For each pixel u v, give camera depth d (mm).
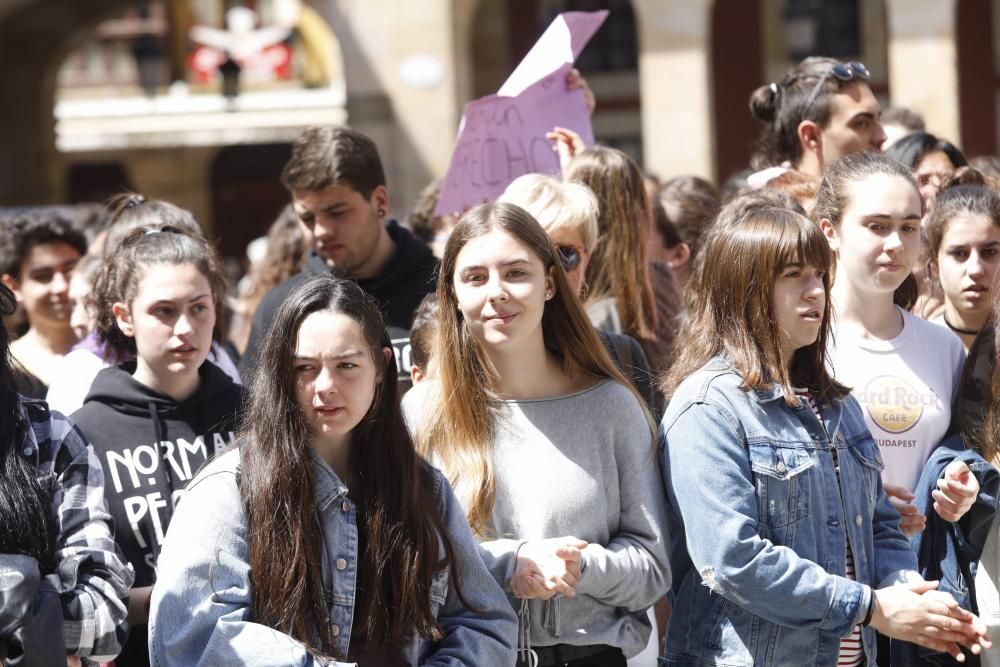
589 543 8797
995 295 9930
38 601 7418
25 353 14242
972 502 9242
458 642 8195
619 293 11422
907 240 9852
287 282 12805
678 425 8875
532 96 12820
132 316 9773
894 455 10078
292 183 12359
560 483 8914
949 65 36375
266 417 7969
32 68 54938
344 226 12281
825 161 12805
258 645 7566
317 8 38531
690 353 9188
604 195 11406
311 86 60406
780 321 8867
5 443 7875
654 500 9039
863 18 48281
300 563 7754
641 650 9180
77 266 13195
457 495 8875
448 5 38281
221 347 11719
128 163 63469
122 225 11953
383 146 38625
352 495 8195
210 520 7812
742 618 8750
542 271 8984
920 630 8344
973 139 46000
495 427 9031
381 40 38500
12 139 54750
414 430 9172
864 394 10109
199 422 9797
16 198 54750
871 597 8414
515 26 50844
